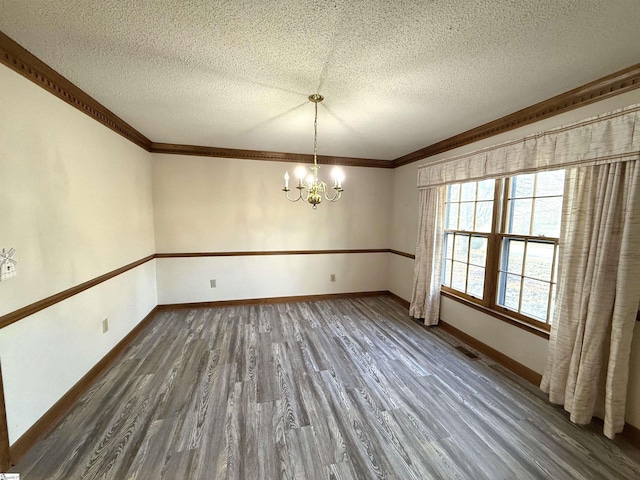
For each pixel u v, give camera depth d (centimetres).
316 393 213
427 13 126
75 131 206
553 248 221
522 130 240
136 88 203
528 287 243
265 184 412
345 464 153
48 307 176
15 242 153
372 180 457
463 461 156
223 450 160
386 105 229
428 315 345
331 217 445
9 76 150
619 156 166
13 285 151
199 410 193
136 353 271
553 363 204
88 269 221
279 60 166
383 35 142
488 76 181
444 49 154
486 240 285
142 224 338
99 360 236
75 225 205
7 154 149
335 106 233
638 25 130
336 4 121
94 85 198
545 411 197
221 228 402
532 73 176
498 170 255
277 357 266
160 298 390
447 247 346
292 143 358
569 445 168
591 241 181
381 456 158
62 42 150
